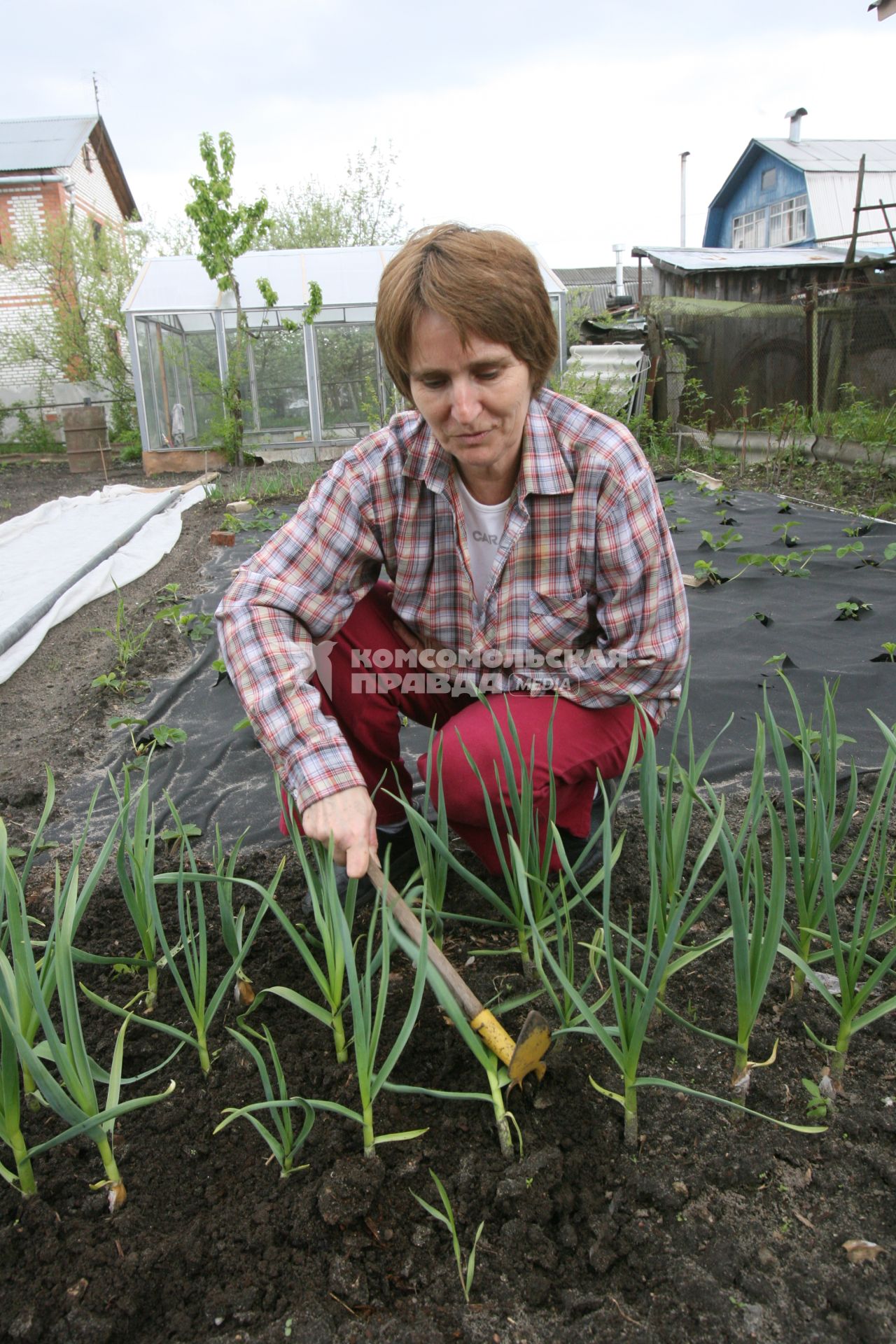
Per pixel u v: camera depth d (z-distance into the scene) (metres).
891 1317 0.99
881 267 8.51
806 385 8.66
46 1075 1.02
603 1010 1.45
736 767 2.34
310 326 10.69
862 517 5.38
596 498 1.48
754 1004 1.20
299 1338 1.01
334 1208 1.12
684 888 1.79
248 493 7.96
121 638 3.90
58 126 17.44
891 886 1.72
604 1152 1.21
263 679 1.46
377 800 1.86
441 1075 1.34
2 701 3.26
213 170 9.83
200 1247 1.11
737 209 25.33
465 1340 1.00
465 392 1.26
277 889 1.87
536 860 1.48
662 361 9.33
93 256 14.33
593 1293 1.04
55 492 9.84
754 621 3.53
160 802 2.39
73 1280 1.08
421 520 1.55
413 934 1.25
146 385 10.77
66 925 1.18
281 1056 1.40
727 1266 1.05
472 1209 1.14
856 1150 1.20
